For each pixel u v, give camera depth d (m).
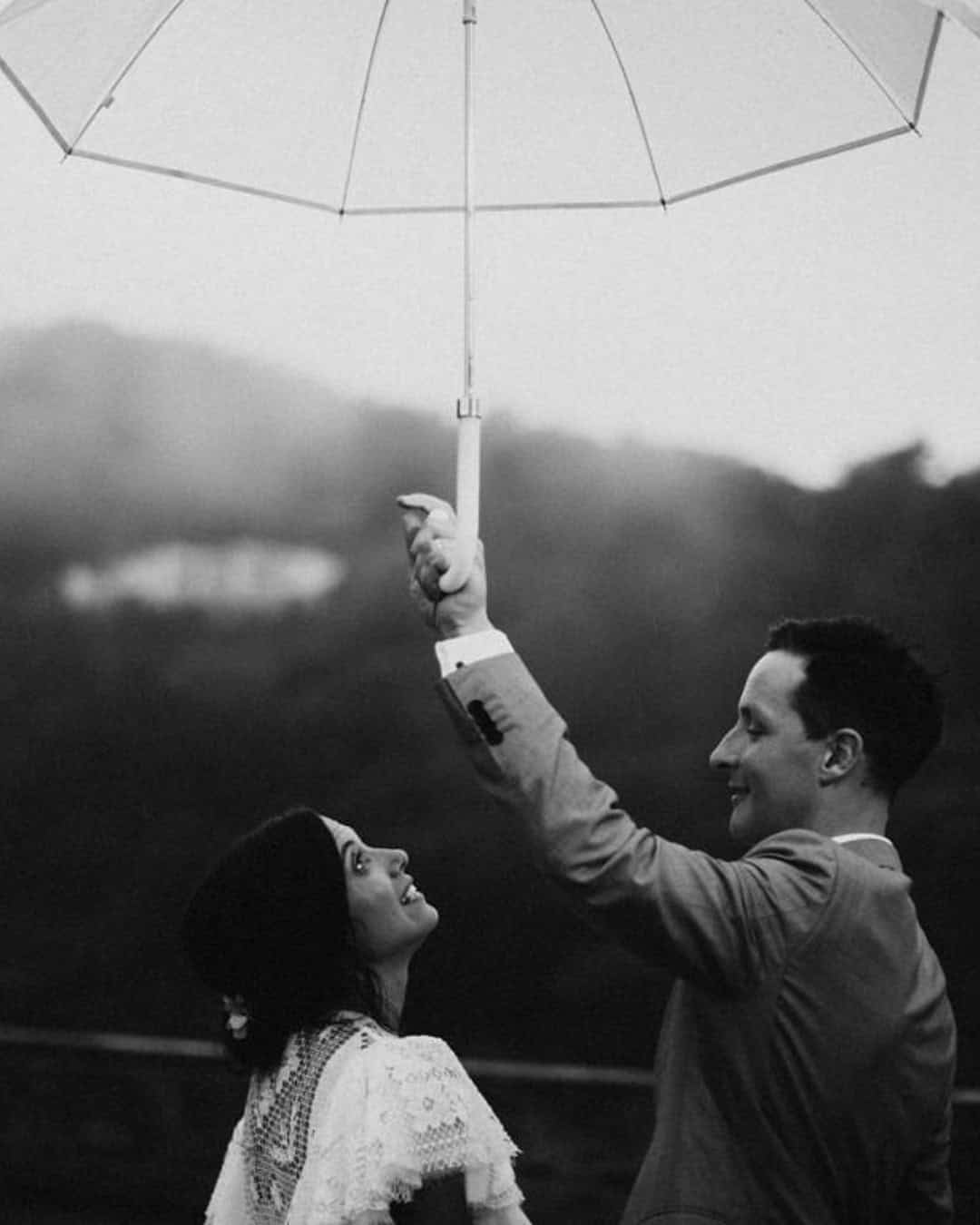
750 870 1.91
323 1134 2.04
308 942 2.17
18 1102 10.29
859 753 2.04
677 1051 1.96
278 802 16.62
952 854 13.65
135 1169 10.10
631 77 2.21
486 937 15.29
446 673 1.87
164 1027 16.33
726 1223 1.88
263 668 16.86
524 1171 9.32
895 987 1.92
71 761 16.81
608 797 1.88
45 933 16.53
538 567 15.90
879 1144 1.93
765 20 2.12
